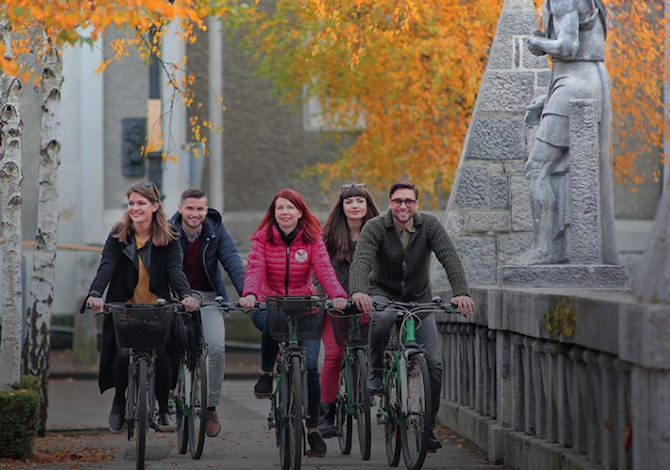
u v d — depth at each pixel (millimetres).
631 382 15875
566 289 24000
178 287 23312
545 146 26469
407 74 51625
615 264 25828
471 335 28625
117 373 23391
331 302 23000
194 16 21531
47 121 31391
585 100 25641
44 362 31984
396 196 23156
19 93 28094
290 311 22109
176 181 61688
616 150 57781
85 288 64438
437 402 23188
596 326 17172
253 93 70625
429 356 23359
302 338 22203
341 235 27172
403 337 23344
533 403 22500
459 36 48000
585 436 19125
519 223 32500
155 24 32312
